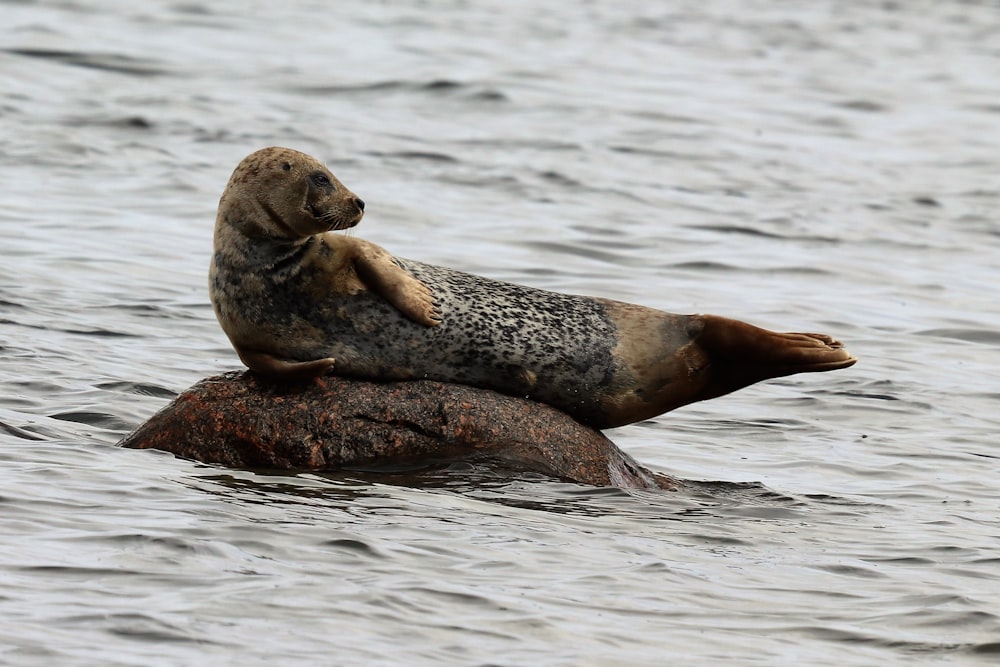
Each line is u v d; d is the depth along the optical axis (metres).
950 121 99.06
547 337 36.00
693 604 26.53
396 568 27.03
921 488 37.31
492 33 120.81
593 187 74.44
